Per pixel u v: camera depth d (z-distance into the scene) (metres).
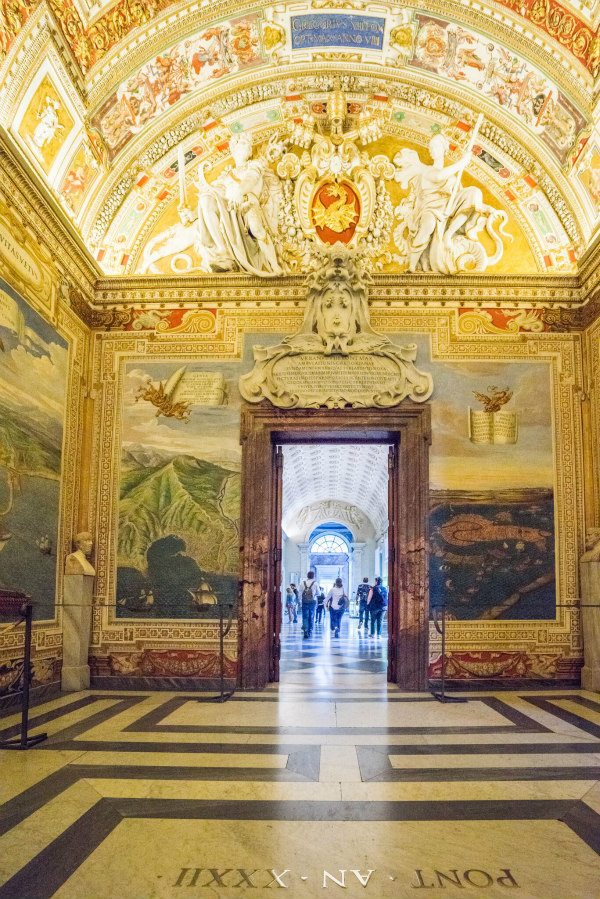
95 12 9.05
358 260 10.96
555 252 11.44
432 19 10.32
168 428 10.79
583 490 10.59
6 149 7.91
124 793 4.98
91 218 11.14
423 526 10.38
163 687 10.22
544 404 10.74
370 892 3.43
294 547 40.59
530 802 4.80
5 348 8.14
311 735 6.91
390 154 11.77
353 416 10.64
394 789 5.10
